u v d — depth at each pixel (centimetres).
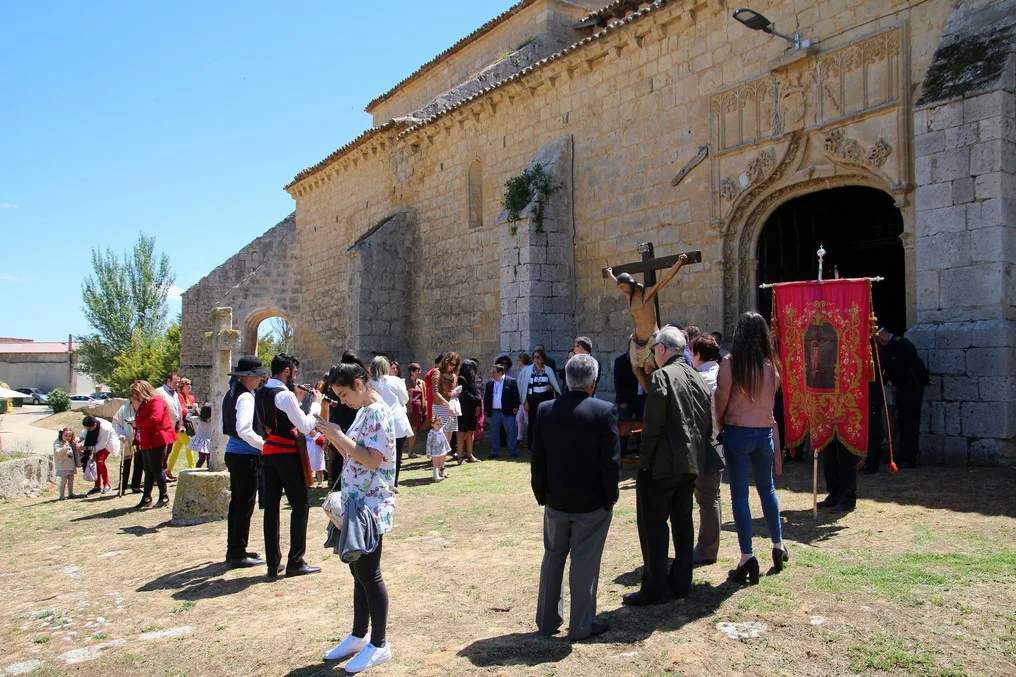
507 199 1608
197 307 3109
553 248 1561
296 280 3044
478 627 464
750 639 411
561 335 1559
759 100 1177
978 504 681
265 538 616
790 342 722
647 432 458
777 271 1258
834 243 1372
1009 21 895
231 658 444
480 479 1031
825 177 1093
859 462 677
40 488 1278
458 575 576
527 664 403
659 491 472
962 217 894
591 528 431
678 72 1329
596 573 433
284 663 432
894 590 465
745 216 1216
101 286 4844
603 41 1459
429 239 2064
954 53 927
